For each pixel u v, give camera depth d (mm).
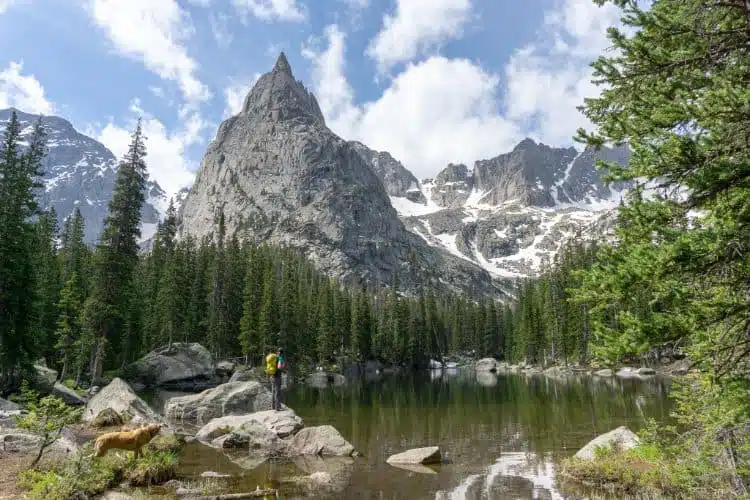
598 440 16641
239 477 14367
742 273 6152
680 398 11180
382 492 13023
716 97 5953
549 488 13469
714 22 7395
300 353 80562
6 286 32156
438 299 191500
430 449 17188
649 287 6344
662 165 6320
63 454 13320
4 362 32031
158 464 13508
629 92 7691
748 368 6863
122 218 41750
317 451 18062
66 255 68312
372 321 115812
